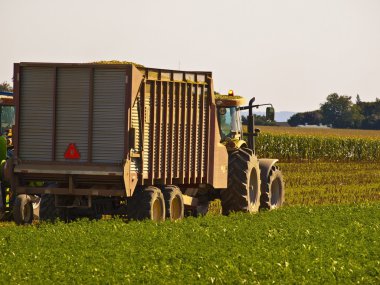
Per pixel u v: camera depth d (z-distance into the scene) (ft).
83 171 154.71
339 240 134.51
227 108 194.49
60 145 156.87
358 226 153.58
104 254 118.62
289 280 102.68
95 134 154.92
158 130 161.79
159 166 162.50
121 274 104.83
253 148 204.44
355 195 268.00
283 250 122.11
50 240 130.00
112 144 154.10
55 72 156.66
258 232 141.28
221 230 141.79
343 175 355.36
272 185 209.87
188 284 100.22
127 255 118.11
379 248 127.13
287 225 152.25
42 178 158.51
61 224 146.92
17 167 157.99
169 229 141.18
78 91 155.74
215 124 180.65
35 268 108.58
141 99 156.46
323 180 326.44
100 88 154.71
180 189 179.11
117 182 155.12
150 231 138.00
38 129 157.79
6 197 172.96
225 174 185.26
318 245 129.80
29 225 153.28
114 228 141.18
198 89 174.60
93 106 155.02
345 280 103.96
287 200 248.32
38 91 157.89
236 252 121.29
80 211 165.27
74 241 128.67
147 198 156.76
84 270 107.34
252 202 193.57
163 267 108.99
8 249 123.24
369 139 539.70
